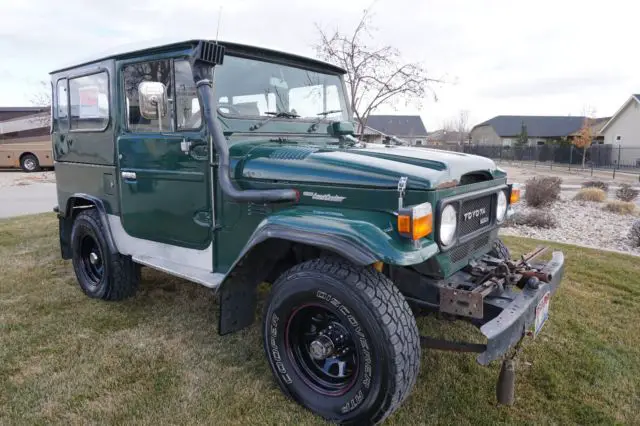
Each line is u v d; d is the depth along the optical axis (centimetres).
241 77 302
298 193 260
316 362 255
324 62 361
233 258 293
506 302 254
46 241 615
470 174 281
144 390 263
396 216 227
